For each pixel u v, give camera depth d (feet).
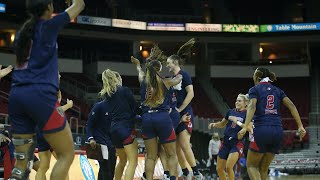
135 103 21.62
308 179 54.29
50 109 11.60
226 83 114.32
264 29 113.80
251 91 19.88
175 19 116.37
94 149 23.18
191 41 23.93
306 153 86.22
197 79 113.70
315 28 112.47
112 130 21.44
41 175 19.56
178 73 23.24
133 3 123.85
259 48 118.21
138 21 109.09
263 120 19.62
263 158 20.49
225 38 116.57
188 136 23.29
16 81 11.75
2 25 100.07
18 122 12.06
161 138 20.68
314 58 122.93
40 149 19.60
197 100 104.78
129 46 118.83
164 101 20.66
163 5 125.59
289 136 88.94
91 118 23.17
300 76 113.19
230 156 25.91
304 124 98.32
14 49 12.00
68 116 79.56
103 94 21.72
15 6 95.91
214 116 99.40
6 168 24.38
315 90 111.45
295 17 128.67
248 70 114.21
